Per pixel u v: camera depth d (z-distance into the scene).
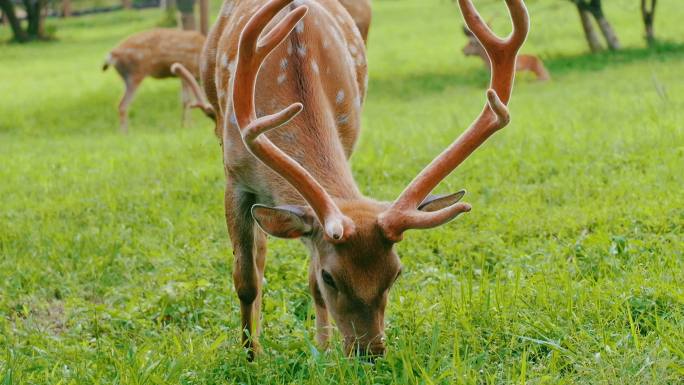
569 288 6.67
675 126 12.41
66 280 8.59
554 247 8.02
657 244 7.74
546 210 9.28
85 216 10.94
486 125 5.48
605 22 28.98
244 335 6.68
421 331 6.41
